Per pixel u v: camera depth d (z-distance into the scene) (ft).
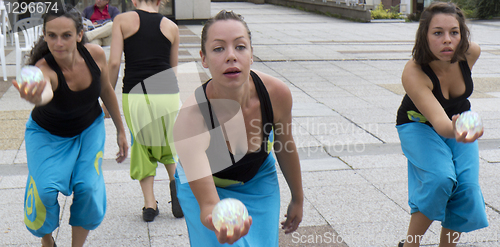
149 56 10.92
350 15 72.28
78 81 8.46
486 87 26.35
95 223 8.77
